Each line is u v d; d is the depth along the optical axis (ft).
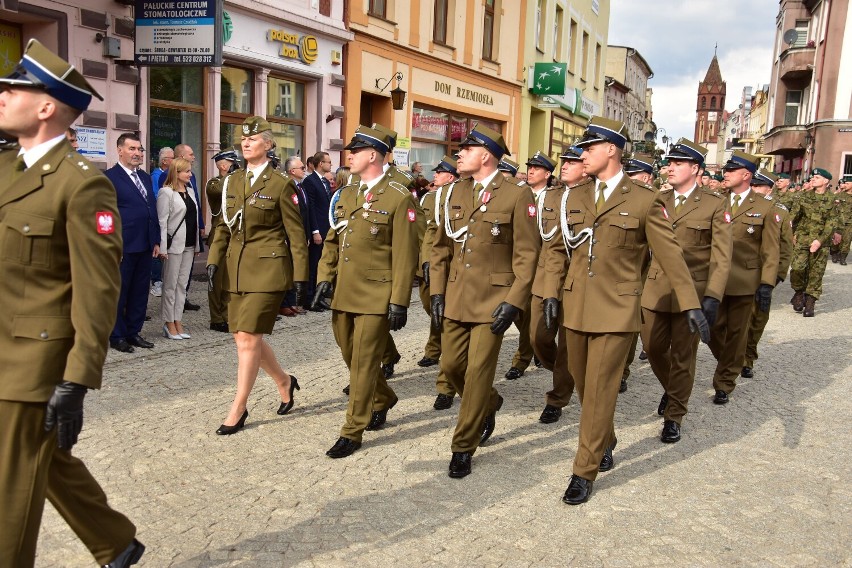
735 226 21.95
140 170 24.70
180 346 24.97
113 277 8.99
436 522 13.24
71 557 11.51
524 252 15.06
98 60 32.53
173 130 37.60
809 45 114.42
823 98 106.83
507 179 15.75
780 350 29.58
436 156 62.85
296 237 17.52
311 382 21.70
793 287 39.50
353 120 50.24
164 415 18.16
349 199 16.94
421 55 57.93
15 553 8.73
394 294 16.10
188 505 13.50
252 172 17.57
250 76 42.29
